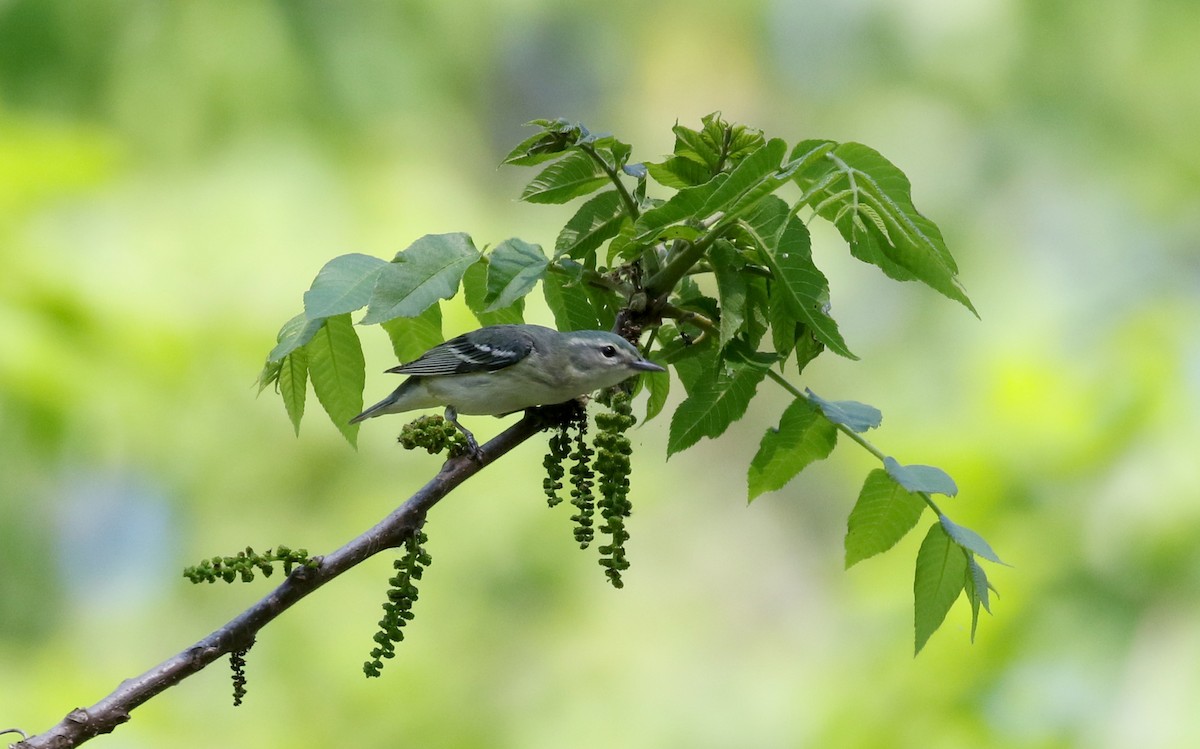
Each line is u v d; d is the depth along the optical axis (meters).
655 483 20.02
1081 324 13.96
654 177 5.95
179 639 15.42
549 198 5.94
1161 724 10.12
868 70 19.91
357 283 5.23
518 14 19.95
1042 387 11.59
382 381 14.69
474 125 19.77
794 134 21.53
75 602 15.77
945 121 19.31
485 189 21.44
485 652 15.42
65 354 9.69
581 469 5.25
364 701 14.48
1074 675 10.45
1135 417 11.10
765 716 15.95
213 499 15.01
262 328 13.58
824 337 5.41
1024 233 19.05
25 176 9.85
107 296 10.95
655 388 6.39
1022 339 13.12
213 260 13.73
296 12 16.02
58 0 14.89
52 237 10.33
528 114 22.44
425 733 14.57
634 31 22.12
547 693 15.62
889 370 18.77
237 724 14.22
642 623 16.75
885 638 11.30
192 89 15.12
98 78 15.12
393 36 16.81
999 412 11.59
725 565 20.80
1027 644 10.58
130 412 10.45
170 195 14.39
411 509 5.15
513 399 6.33
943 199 19.05
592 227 5.91
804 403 5.85
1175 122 18.66
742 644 19.53
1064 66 18.69
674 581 20.20
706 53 22.02
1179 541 10.64
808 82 20.89
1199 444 10.87
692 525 21.17
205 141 15.05
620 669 16.11
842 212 5.39
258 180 14.62
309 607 15.02
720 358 5.68
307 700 14.54
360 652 14.78
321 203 14.77
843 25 19.94
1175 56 18.33
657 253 5.96
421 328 6.30
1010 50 18.69
